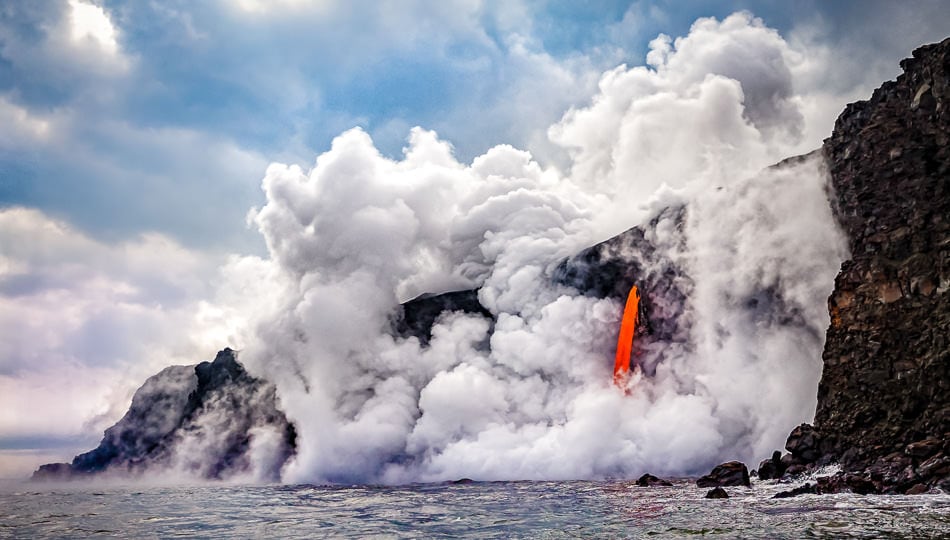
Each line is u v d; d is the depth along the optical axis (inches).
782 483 901.2
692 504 751.7
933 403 868.0
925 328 911.0
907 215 991.0
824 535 516.7
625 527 617.0
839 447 942.4
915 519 566.9
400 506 870.4
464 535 621.9
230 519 782.5
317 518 771.4
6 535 693.3
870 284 989.8
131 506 970.1
